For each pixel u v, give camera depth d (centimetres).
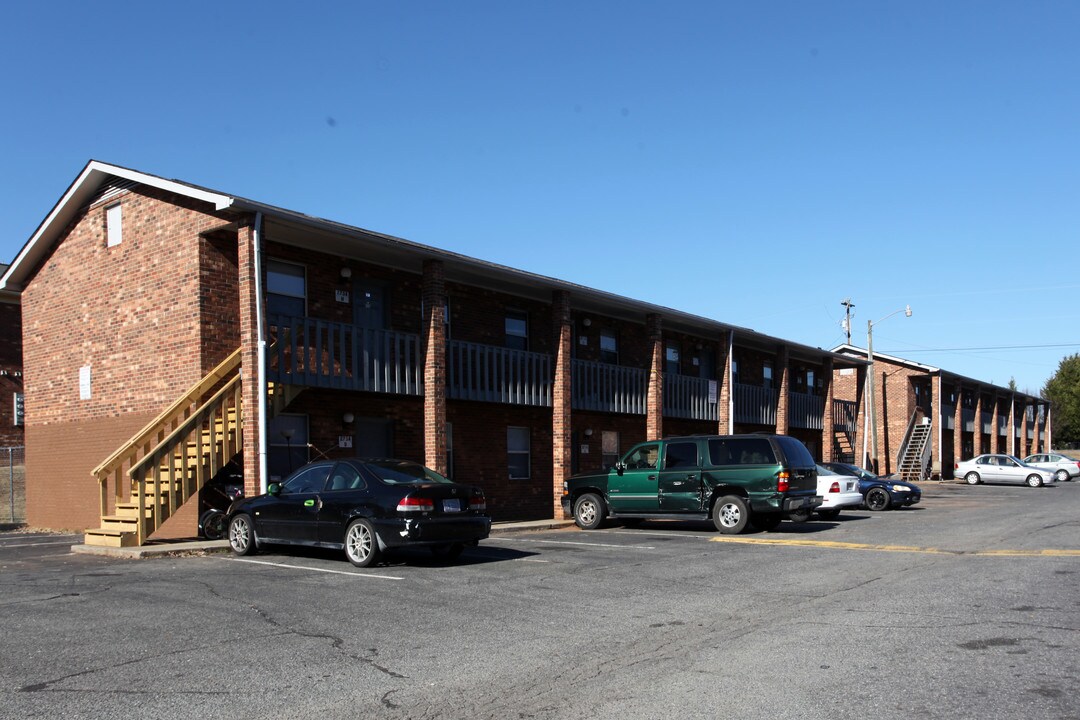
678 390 2711
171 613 881
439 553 1315
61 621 842
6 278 2100
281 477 1795
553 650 737
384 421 2033
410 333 1958
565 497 1970
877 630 801
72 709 577
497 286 2253
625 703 590
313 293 1867
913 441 4844
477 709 581
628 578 1118
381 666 686
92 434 1891
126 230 1836
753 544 1526
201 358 1645
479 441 2283
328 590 1019
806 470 1778
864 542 1552
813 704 584
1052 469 4638
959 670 662
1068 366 8775
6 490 2678
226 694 611
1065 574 1123
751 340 3136
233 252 1719
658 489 1820
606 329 2733
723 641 766
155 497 1470
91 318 1914
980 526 1883
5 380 2898
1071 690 608
